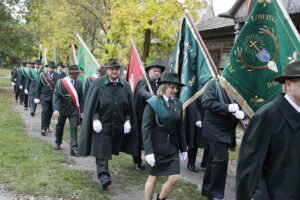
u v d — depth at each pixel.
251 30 4.23
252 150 2.48
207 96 4.54
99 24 20.45
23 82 13.88
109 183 4.91
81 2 19.75
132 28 12.38
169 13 11.92
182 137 4.16
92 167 6.20
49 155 6.55
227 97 4.61
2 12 18.41
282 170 2.41
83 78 9.63
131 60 6.68
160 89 4.09
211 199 4.59
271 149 2.45
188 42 5.37
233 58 4.30
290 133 2.40
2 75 37.28
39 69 11.29
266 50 4.15
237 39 4.29
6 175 5.18
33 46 20.58
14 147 6.74
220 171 4.54
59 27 20.30
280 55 4.03
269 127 2.44
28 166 5.66
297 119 2.41
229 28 14.45
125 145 5.46
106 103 5.09
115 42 13.95
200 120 6.18
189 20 5.33
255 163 2.47
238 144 8.88
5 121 9.60
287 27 3.98
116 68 5.16
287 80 2.44
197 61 5.29
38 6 19.36
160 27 12.48
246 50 4.25
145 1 12.27
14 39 19.42
